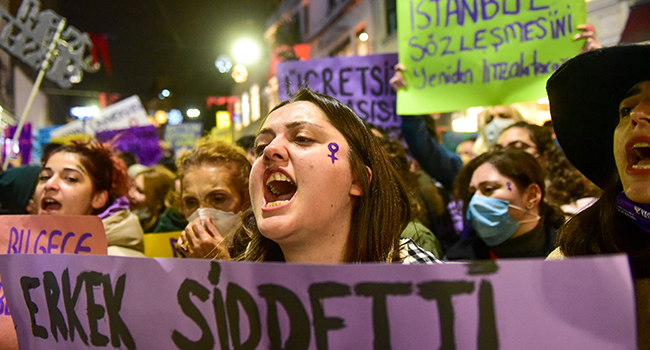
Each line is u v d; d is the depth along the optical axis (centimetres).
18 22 260
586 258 71
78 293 105
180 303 92
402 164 233
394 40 1024
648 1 480
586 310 71
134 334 97
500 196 203
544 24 216
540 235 208
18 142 439
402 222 125
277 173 107
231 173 181
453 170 287
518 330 73
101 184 193
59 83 272
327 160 105
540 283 73
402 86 241
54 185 183
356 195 113
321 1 1348
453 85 231
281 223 102
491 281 75
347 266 80
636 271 95
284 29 1214
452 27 233
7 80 725
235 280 87
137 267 98
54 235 151
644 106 94
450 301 76
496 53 224
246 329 86
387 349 78
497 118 314
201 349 90
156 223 303
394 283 78
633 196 91
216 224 172
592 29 208
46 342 112
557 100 115
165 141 811
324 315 81
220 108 1588
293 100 121
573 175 255
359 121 118
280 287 83
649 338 91
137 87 1277
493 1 226
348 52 1248
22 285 115
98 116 389
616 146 98
